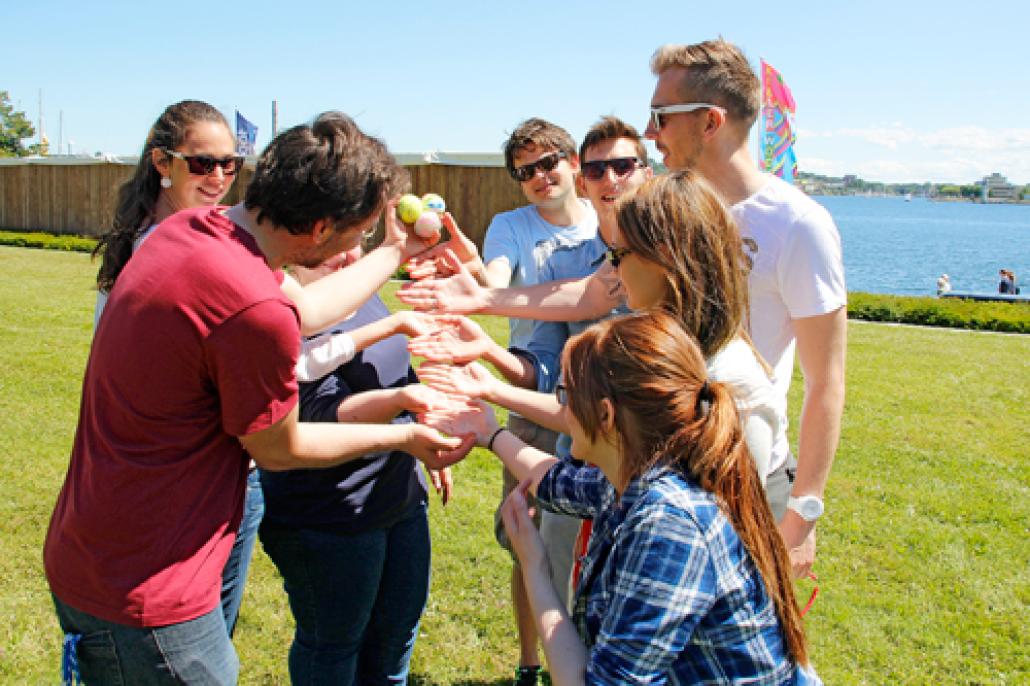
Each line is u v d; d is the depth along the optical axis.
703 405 1.52
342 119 1.73
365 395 2.18
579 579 1.75
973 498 5.28
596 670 1.42
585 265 3.05
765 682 1.47
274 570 3.95
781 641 1.52
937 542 4.58
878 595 3.96
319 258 1.80
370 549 2.24
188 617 1.71
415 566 2.48
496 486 5.09
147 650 1.69
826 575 4.16
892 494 5.29
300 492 2.16
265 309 1.57
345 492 2.15
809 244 2.20
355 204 1.67
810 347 2.24
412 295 2.52
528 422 3.00
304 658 2.30
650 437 1.51
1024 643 3.58
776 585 1.50
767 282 2.27
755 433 1.84
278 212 1.66
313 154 1.63
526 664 3.13
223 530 1.77
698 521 1.42
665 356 1.49
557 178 3.12
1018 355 10.71
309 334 1.96
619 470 1.58
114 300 1.65
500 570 4.01
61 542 1.73
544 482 1.96
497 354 2.56
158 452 1.64
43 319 9.95
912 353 10.57
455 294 2.55
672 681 1.46
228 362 1.58
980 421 7.18
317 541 2.18
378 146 1.74
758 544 1.47
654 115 2.39
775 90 6.80
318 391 2.21
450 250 2.59
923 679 3.29
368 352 2.35
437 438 2.05
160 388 1.59
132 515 1.64
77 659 1.78
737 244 1.79
